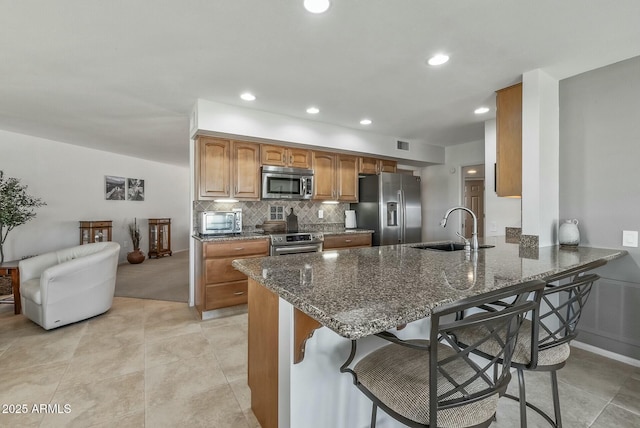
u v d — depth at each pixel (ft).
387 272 4.75
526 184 8.01
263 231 13.29
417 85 8.87
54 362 7.46
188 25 5.98
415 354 3.87
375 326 2.65
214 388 6.44
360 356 4.66
